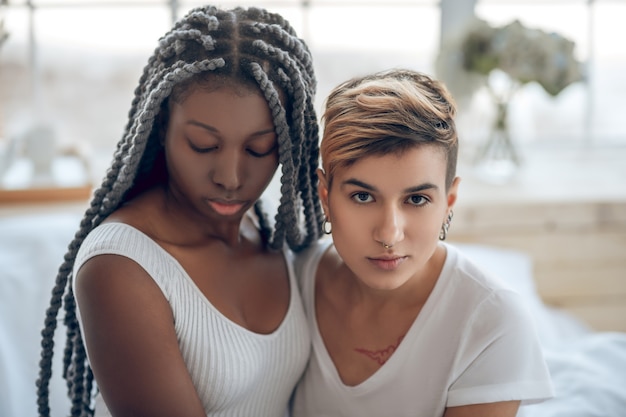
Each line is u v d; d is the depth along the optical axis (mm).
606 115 2201
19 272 1422
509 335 902
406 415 952
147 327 829
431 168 849
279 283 1002
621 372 1319
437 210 875
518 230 1861
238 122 804
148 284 844
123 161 873
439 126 859
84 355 951
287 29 884
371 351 972
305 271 1053
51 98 2035
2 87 1992
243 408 955
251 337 922
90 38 2002
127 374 820
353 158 846
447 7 2068
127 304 824
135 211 900
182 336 877
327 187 908
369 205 870
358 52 2076
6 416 1193
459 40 1953
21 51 1979
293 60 858
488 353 905
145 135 840
